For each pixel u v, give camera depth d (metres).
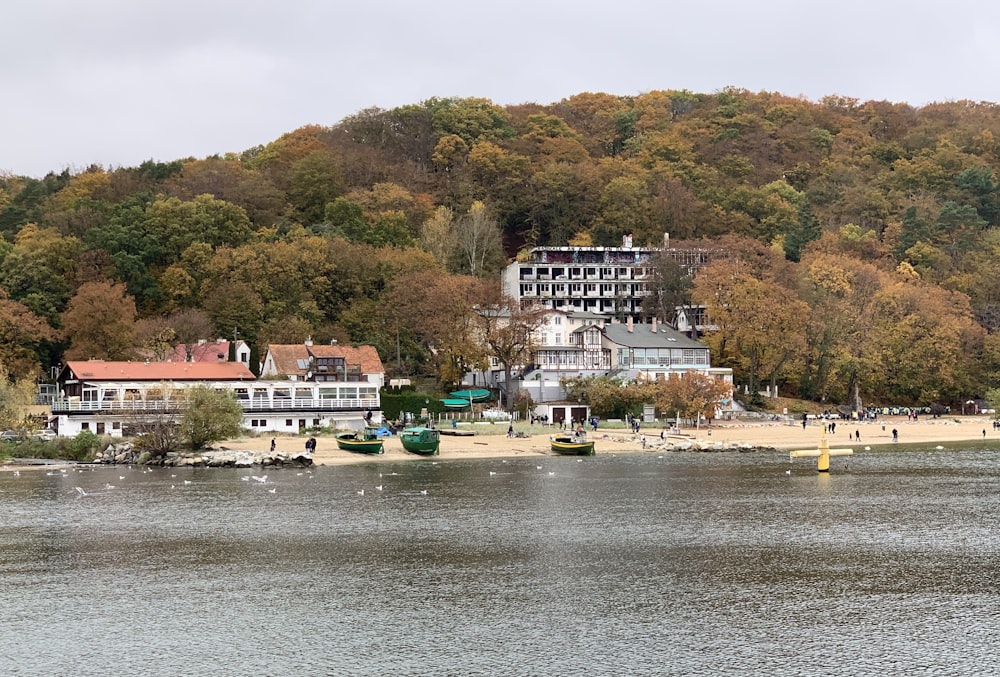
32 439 151.88
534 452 157.12
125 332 197.25
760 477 126.62
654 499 107.81
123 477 128.50
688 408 192.00
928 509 100.06
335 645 58.50
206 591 69.81
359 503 105.94
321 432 173.62
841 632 59.75
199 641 59.41
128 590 70.19
